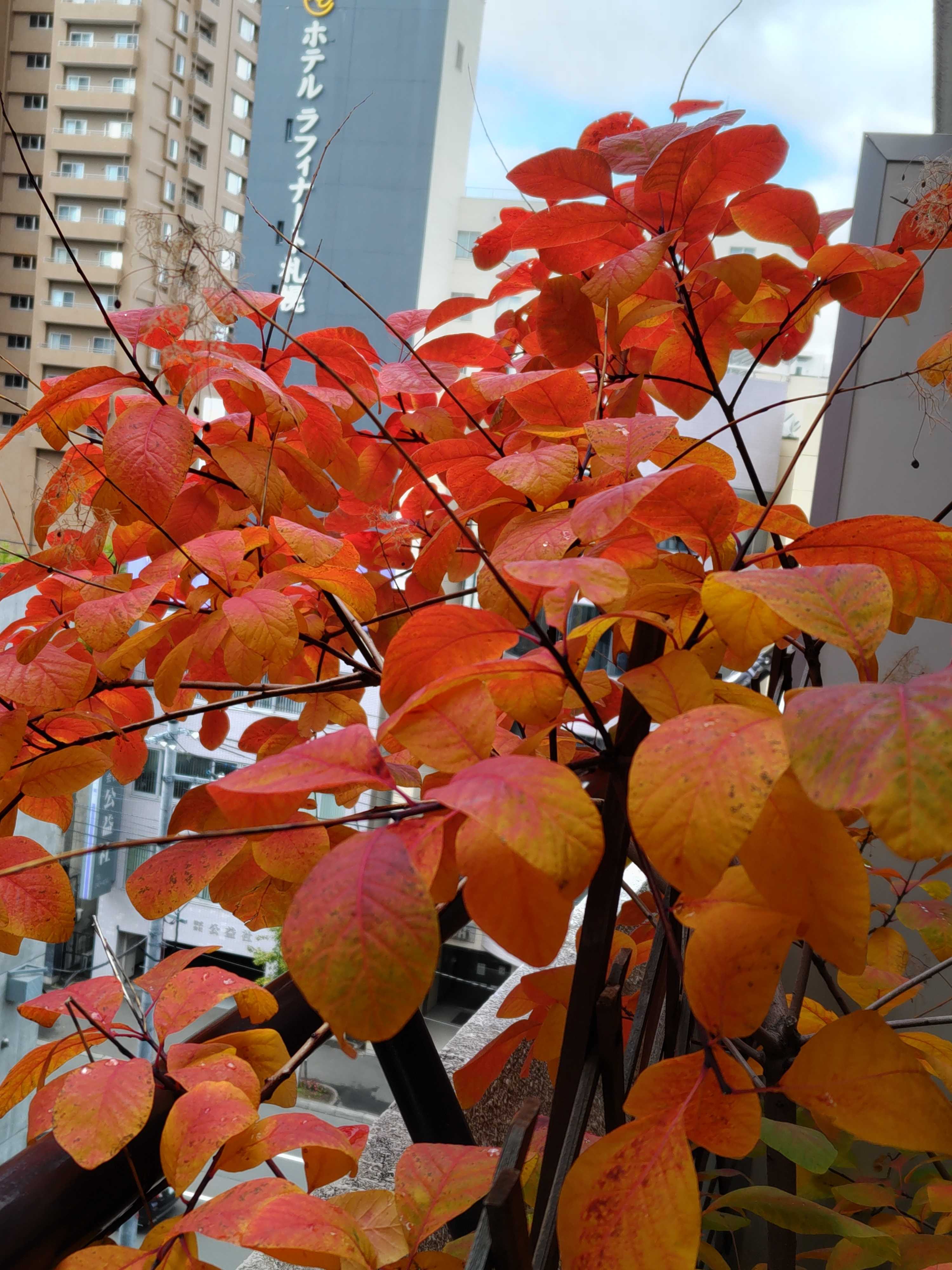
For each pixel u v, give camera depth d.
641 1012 0.75
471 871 0.47
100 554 1.04
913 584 0.62
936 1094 0.48
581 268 1.03
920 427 1.61
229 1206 0.59
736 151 0.89
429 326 1.20
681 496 0.62
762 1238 1.51
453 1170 0.63
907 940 1.60
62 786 0.82
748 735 0.44
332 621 1.09
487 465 0.89
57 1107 0.61
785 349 1.17
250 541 0.90
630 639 0.73
